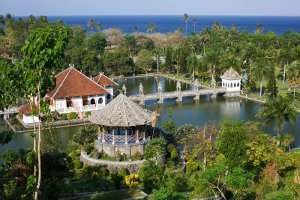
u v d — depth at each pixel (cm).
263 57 14988
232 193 5147
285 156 6259
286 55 15388
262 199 5075
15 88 3806
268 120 7644
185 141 7131
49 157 6200
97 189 5788
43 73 3791
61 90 10256
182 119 10312
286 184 5562
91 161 6600
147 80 16375
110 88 12156
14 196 4022
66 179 6097
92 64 16138
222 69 15112
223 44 19088
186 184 5762
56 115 9681
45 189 4897
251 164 5978
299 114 10569
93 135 7400
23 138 8662
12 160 4853
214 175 4950
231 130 5750
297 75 13938
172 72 17662
